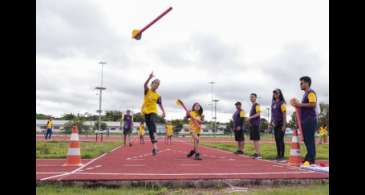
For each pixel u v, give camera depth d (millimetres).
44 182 4895
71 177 5258
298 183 5379
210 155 11656
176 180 5051
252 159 10008
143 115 10172
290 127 55156
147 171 6371
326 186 5145
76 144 7578
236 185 5215
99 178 5102
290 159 8320
